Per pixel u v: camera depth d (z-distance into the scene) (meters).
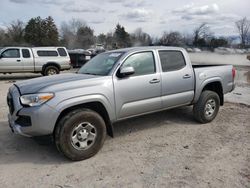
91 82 4.67
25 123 4.37
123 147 5.08
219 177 3.97
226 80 6.83
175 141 5.36
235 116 7.15
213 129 6.07
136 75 5.22
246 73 19.83
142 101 5.29
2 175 4.09
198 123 6.48
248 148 5.00
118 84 4.92
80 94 4.48
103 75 4.97
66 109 4.51
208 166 4.30
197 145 5.16
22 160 4.58
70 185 3.81
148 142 5.32
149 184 3.81
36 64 16.09
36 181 3.93
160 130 6.00
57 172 4.17
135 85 5.14
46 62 16.34
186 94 6.02
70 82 4.55
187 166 4.31
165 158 4.60
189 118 6.86
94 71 5.32
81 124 4.48
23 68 15.84
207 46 75.44
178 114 7.18
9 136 5.64
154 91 5.44
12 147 5.10
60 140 4.34
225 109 7.94
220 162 4.44
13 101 4.52
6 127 6.21
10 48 15.63
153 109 5.52
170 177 3.99
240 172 4.11
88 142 4.60
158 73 5.51
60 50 16.86
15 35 86.19
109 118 4.86
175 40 74.88
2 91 11.38
